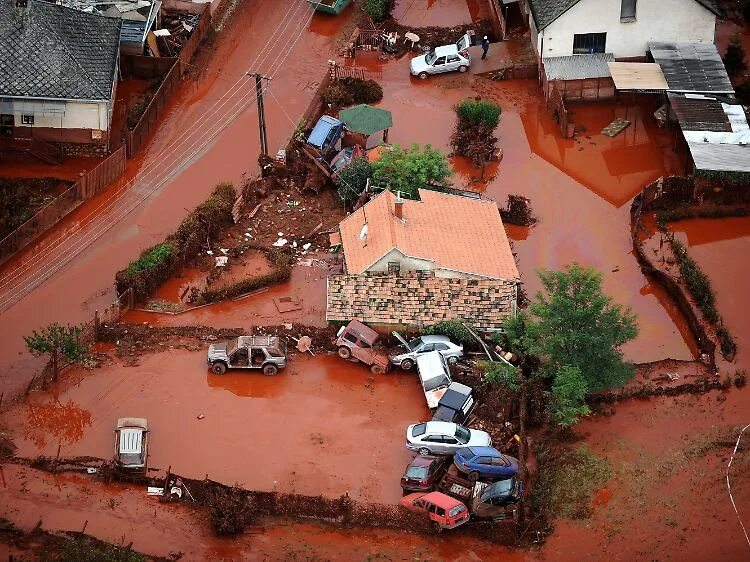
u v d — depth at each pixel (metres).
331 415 56.50
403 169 66.69
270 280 63.06
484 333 59.22
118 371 58.28
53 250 65.44
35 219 65.50
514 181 70.88
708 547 51.06
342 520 51.84
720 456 54.81
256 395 57.50
